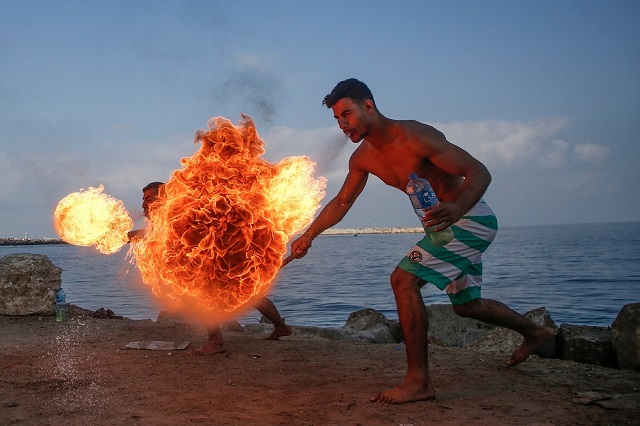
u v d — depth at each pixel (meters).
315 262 56.69
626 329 5.87
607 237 132.50
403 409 4.17
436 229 4.02
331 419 3.96
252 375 5.21
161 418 3.98
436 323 9.41
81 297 23.91
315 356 6.07
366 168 4.90
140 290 27.14
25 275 8.77
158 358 5.91
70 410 4.18
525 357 5.45
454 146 4.37
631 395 4.40
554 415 4.03
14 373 5.26
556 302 21.64
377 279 33.97
